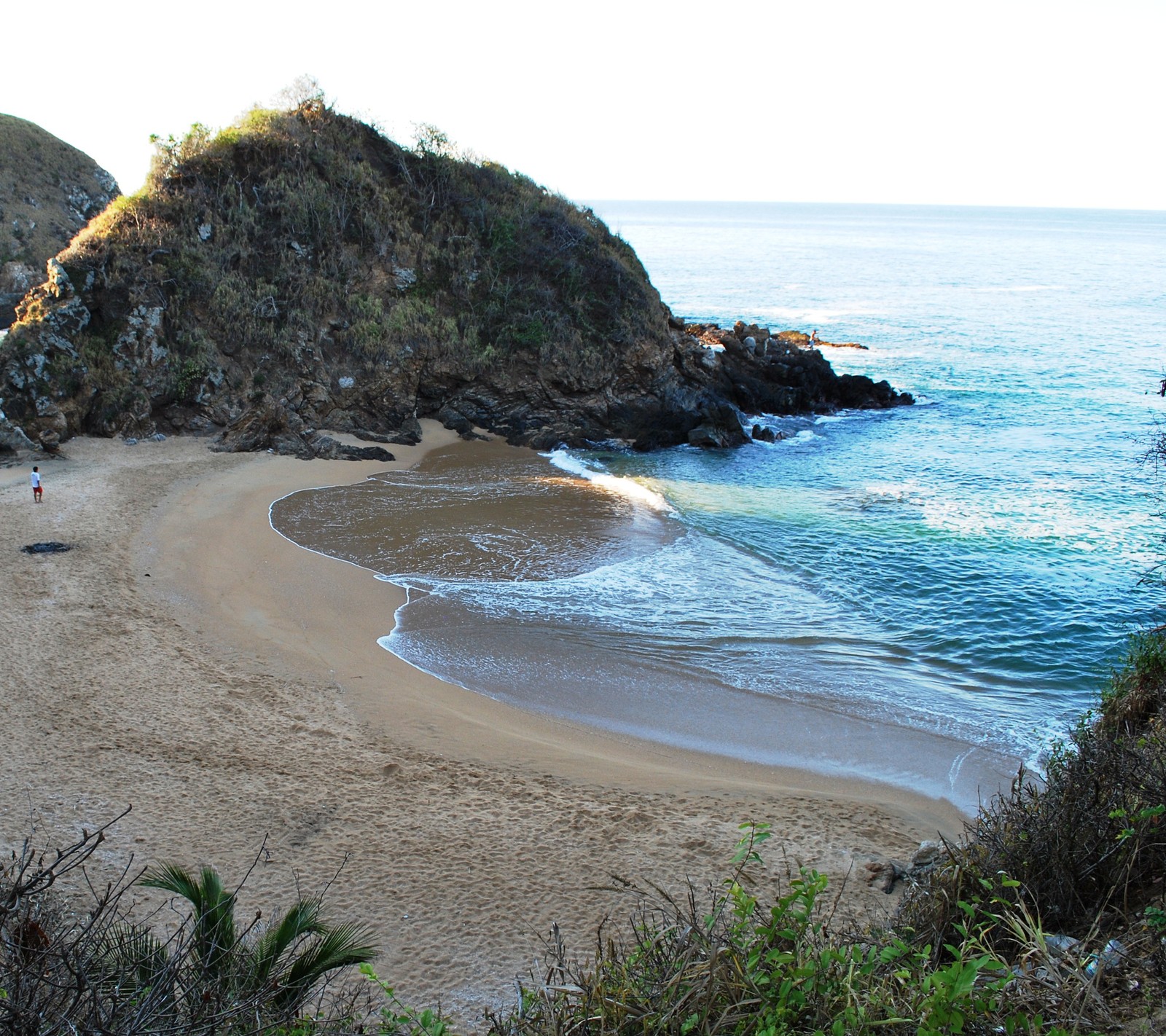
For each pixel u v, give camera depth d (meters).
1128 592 23.75
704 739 16.94
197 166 43.66
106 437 37.47
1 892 5.64
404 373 42.19
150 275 40.19
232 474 33.72
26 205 79.56
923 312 89.19
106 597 21.75
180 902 10.99
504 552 26.80
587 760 15.87
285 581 23.83
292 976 6.83
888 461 38.81
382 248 44.88
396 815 13.58
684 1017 5.36
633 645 20.81
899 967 5.97
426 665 19.66
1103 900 7.29
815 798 14.73
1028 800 9.25
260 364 40.66
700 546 27.58
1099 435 43.28
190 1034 5.30
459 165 48.84
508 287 45.09
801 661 20.16
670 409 43.16
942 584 24.50
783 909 5.77
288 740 15.86
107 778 14.05
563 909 11.34
